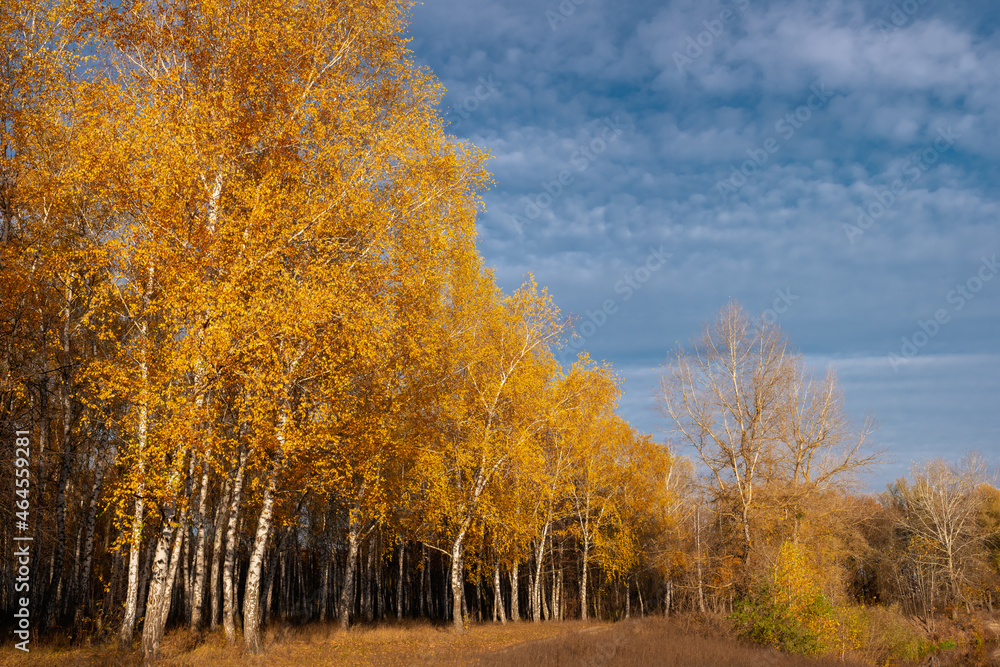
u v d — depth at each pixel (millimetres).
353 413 16797
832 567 27016
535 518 30281
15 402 18281
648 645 19406
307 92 14859
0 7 15469
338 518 34094
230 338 12789
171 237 13531
